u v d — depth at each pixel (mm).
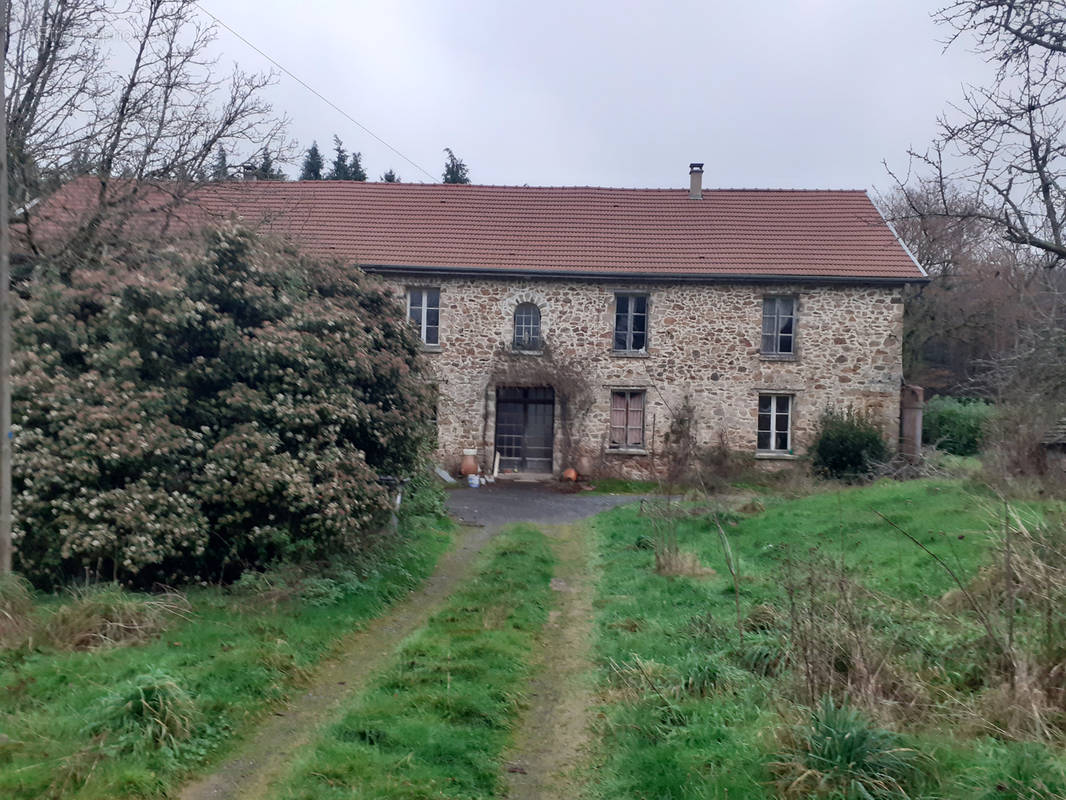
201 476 7914
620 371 19703
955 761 4070
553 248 20516
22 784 4094
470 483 18703
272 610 7340
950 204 14609
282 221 19172
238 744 4918
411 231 21062
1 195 6770
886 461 17953
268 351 8516
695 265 19750
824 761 3998
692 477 17531
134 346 8305
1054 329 11219
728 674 5566
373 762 4539
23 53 12297
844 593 5473
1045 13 9211
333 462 8461
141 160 12984
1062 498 9938
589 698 5801
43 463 7254
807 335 19453
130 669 5574
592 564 10734
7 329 6789
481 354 19750
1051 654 4840
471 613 7980
